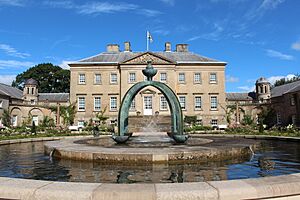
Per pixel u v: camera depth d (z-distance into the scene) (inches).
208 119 1752.0
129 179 235.9
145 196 137.6
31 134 964.0
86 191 140.1
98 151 312.5
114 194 138.5
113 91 1750.7
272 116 1768.0
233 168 282.0
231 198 139.2
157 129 1455.5
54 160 345.4
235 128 1230.9
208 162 311.0
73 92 1756.9
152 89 1723.7
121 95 1720.0
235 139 521.0
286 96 1663.4
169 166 285.9
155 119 1517.0
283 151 457.7
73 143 439.2
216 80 1781.5
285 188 145.6
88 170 271.3
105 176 247.1
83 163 306.2
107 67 1771.7
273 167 294.4
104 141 498.9
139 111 1707.7
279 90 2073.1
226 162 315.3
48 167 300.0
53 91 3075.8
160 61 1743.4
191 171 264.7
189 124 1601.9
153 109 1710.1
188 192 138.3
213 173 258.4
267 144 598.2
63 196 139.0
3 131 1073.5
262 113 1798.7
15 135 903.1
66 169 279.1
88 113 1743.4
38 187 146.4
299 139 625.6
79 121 1740.9
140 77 1726.1
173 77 1736.0
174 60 1820.9
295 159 356.5
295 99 1574.8
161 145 385.7
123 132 455.8
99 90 1756.9
